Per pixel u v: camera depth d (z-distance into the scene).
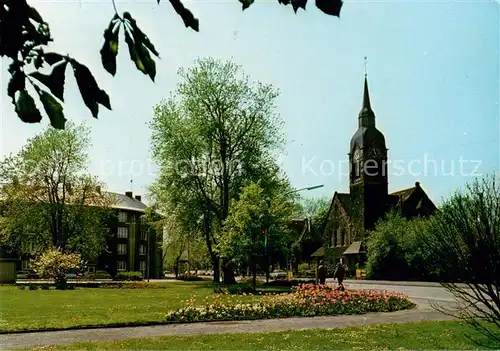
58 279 42.53
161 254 101.06
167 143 47.12
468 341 12.38
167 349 11.58
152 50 2.45
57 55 2.37
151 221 58.34
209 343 12.41
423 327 15.32
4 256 58.62
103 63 2.42
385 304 21.83
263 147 48.69
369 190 76.25
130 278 66.50
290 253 37.72
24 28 2.31
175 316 17.66
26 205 55.78
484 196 8.59
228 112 48.12
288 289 37.94
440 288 42.00
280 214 38.06
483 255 8.51
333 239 83.50
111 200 60.06
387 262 59.91
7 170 55.56
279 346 11.92
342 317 19.05
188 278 75.56
